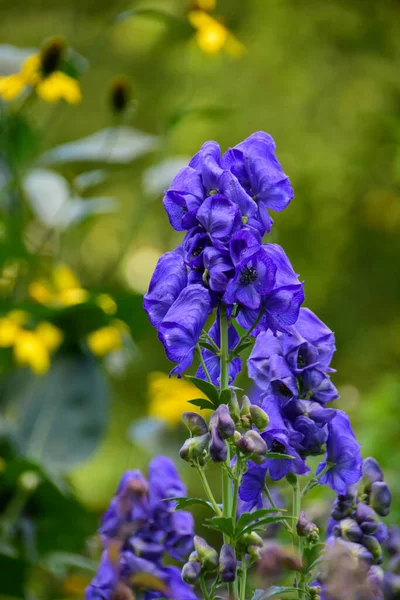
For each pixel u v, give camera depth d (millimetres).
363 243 11539
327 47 12094
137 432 5438
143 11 5586
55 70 5074
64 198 5711
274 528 2924
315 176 11477
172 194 1991
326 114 11695
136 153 5656
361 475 2152
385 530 2225
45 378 5141
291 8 12297
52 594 4918
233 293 1883
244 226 1934
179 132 11305
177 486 2436
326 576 1922
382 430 5422
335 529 2211
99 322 5020
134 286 12219
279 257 1945
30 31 12562
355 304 11297
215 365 2154
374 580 2088
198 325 1911
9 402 5129
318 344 2160
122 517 2387
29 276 5207
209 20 5730
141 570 2318
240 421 1958
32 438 4961
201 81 12094
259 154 2043
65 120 12125
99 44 5629
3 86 5035
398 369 10828
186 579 1953
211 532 6609
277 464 2033
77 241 11367
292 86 11805
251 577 2291
